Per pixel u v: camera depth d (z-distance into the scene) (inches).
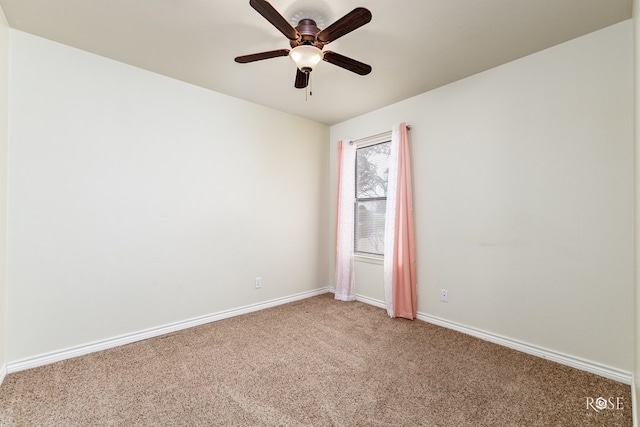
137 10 75.4
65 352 90.3
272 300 143.8
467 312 111.0
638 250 62.2
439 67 103.7
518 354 94.8
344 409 68.3
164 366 86.8
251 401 71.0
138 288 104.5
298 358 92.1
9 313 81.6
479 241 107.7
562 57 89.3
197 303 118.8
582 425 63.1
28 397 71.6
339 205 156.8
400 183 128.0
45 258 87.3
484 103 106.5
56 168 89.1
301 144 156.8
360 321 123.8
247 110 134.6
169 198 111.8
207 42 89.6
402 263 127.0
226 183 127.6
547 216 92.1
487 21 79.0
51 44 88.7
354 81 114.2
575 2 71.8
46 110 87.6
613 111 81.0
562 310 89.0
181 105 114.8
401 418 65.4
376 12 75.4
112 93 99.3
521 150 97.6
